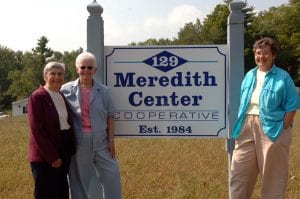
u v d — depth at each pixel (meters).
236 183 3.71
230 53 3.90
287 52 42.12
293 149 8.49
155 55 3.99
